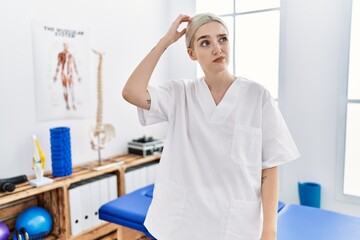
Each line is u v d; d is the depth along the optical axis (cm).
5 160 211
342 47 245
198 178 100
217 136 99
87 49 254
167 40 99
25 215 203
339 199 258
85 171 231
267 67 281
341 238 157
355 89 247
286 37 267
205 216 98
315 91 260
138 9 295
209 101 101
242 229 97
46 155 233
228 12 296
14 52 211
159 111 101
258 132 96
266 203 97
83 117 254
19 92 215
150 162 285
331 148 257
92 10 256
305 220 176
